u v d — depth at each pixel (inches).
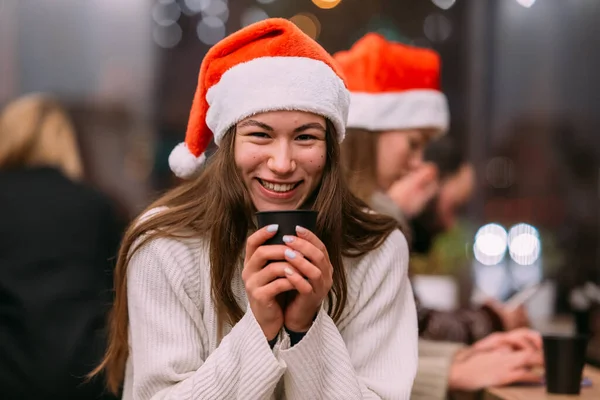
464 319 80.0
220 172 51.3
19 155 90.4
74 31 149.6
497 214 149.6
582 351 61.6
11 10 147.6
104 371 79.9
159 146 146.6
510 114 152.7
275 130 49.3
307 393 47.6
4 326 81.8
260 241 46.1
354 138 78.4
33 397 80.6
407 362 54.1
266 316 47.2
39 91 148.3
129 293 54.2
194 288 53.9
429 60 83.0
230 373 47.7
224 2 151.6
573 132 146.3
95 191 91.7
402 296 56.9
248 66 49.7
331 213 51.7
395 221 57.7
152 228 54.2
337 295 53.3
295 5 144.6
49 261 84.8
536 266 115.0
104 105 139.5
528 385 67.2
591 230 132.7
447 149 130.3
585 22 146.0
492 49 152.4
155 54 154.4
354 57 80.6
